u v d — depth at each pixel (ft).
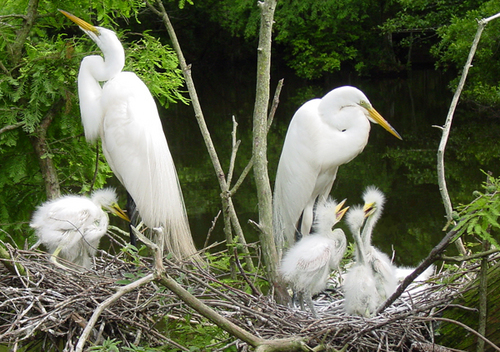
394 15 135.64
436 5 108.37
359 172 66.39
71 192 34.53
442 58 89.66
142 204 25.34
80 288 17.85
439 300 17.90
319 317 18.71
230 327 13.50
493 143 74.54
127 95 25.49
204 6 143.33
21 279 17.90
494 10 78.18
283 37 126.62
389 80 136.67
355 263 19.24
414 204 54.44
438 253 14.65
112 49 25.91
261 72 20.83
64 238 21.16
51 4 31.45
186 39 156.04
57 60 29.07
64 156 32.40
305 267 18.83
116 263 21.68
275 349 13.52
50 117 30.48
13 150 31.58
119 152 25.31
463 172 63.46
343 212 20.80
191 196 59.67
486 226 13.42
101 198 24.44
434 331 17.71
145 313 18.17
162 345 17.81
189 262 19.89
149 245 12.63
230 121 100.94
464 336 17.03
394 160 70.59
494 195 13.93
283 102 117.80
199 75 159.43
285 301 20.97
